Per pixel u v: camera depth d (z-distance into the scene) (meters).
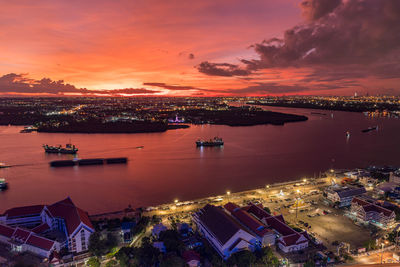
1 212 188.00
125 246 133.75
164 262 110.56
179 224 145.88
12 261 120.00
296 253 125.75
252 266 114.38
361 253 125.00
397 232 134.50
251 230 135.12
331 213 167.38
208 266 117.31
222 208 168.50
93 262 115.12
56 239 136.12
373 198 181.62
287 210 172.25
